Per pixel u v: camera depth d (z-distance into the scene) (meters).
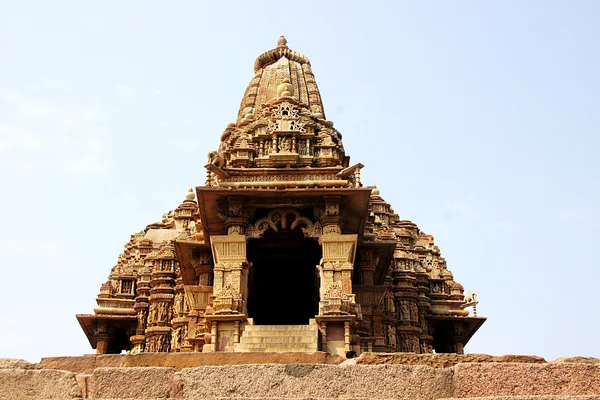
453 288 33.56
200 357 10.62
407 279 30.42
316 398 8.52
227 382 9.07
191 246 24.16
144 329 32.38
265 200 20.75
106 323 33.47
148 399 8.74
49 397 9.13
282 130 22.53
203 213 21.22
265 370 9.12
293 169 21.88
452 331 32.59
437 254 35.81
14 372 9.38
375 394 8.94
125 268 34.91
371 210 30.95
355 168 21.25
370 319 23.27
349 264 19.73
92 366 10.28
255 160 22.33
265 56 31.41
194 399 8.95
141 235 37.97
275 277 27.73
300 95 28.02
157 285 32.06
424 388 8.99
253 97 28.38
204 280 24.12
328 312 18.61
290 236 23.14
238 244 20.23
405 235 33.06
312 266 27.22
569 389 8.94
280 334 18.47
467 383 9.07
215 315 18.81
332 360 10.67
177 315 29.88
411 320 29.92
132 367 9.48
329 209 20.39
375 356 9.83
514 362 9.79
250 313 23.06
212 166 20.98
